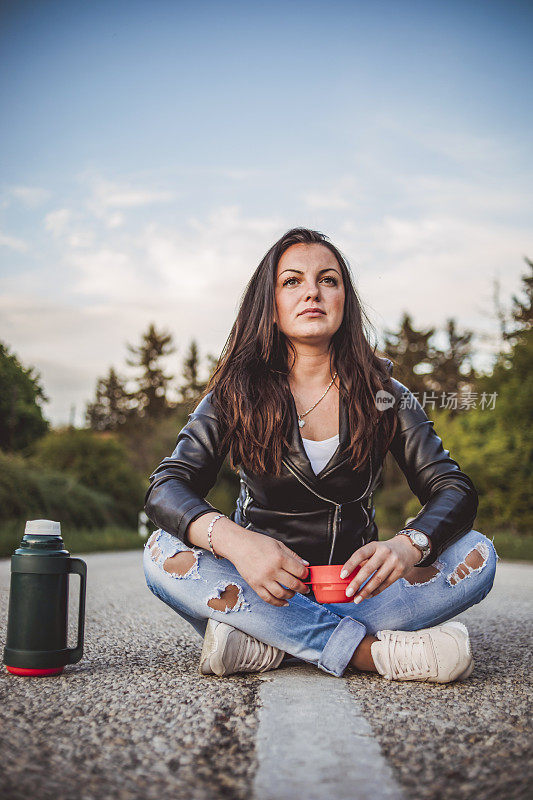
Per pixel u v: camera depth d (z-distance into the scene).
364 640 2.31
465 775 1.43
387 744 1.62
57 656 2.29
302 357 2.57
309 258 2.55
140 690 2.09
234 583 2.32
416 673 2.21
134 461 26.38
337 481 2.43
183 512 2.29
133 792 1.35
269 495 2.46
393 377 2.80
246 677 2.30
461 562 2.45
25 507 14.35
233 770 1.46
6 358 15.88
